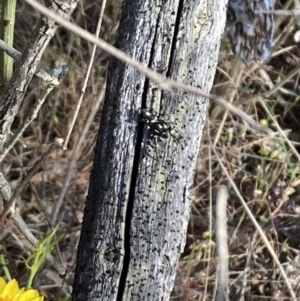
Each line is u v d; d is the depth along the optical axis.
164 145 0.34
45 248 0.47
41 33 0.33
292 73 0.74
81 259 0.36
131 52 0.34
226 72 0.79
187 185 0.35
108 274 0.35
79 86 0.81
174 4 0.34
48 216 0.70
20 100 0.37
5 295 0.39
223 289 0.33
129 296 0.35
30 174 0.48
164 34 0.34
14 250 0.68
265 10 0.62
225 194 0.35
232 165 0.80
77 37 0.83
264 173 0.81
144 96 0.34
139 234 0.35
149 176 0.34
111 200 0.35
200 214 0.78
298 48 0.89
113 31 0.77
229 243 0.74
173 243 0.35
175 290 0.69
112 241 0.35
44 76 0.36
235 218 0.78
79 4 0.85
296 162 0.84
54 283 0.63
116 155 0.34
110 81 0.35
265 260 0.75
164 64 0.34
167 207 0.35
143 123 0.34
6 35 0.43
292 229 0.79
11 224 0.64
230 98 0.79
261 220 0.76
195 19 0.34
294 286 0.72
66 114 0.80
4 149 0.42
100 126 0.35
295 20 0.78
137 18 0.34
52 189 0.74
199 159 0.79
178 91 0.34
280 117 0.88
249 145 0.80
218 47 0.35
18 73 0.35
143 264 0.35
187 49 0.34
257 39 0.64
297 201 0.80
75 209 0.71
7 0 0.42
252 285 0.74
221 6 0.34
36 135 0.81
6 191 0.47
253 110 0.87
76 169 0.75
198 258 0.72
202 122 0.35
